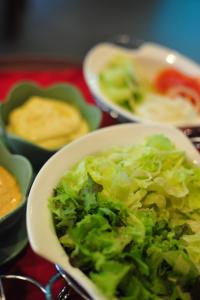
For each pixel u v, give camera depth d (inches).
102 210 14.2
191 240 14.9
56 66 27.1
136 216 14.7
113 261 13.2
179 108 24.2
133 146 17.4
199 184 16.4
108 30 49.4
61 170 16.0
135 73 26.4
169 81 26.5
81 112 22.7
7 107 21.6
